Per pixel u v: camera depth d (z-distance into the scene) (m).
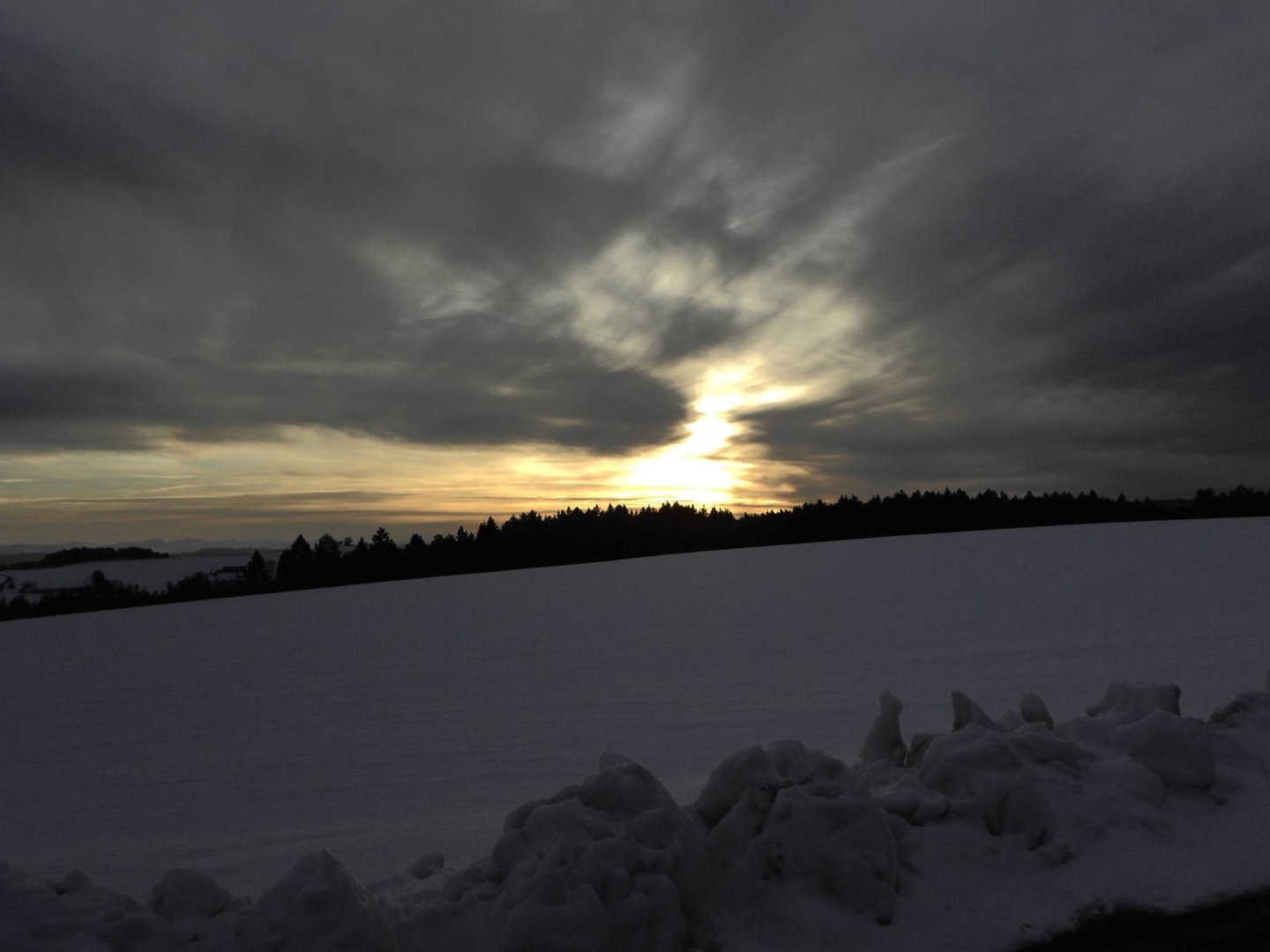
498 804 7.21
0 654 27.64
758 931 3.07
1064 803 3.76
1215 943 2.96
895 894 3.24
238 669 19.80
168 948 2.62
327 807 7.66
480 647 20.11
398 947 2.80
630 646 18.08
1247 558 27.39
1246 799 4.11
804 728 9.41
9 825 8.40
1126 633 14.72
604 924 2.78
